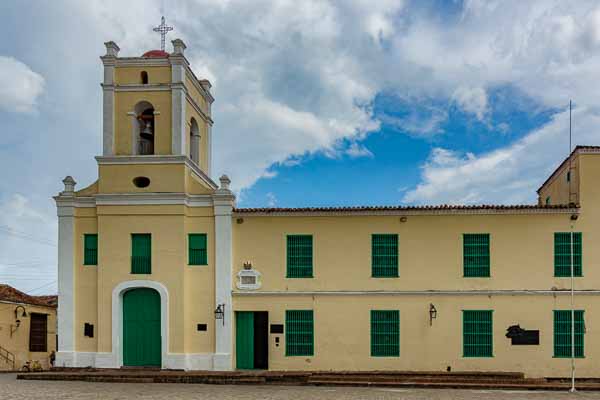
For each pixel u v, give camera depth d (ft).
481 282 78.74
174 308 78.89
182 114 81.30
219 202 80.38
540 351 77.30
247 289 79.97
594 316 77.30
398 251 79.82
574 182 79.61
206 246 80.48
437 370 77.71
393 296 79.15
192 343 79.15
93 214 81.61
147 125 84.58
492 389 68.95
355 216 80.43
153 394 61.57
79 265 81.10
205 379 71.72
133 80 82.33
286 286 79.97
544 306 77.82
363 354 78.64
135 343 79.87
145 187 80.89
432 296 78.84
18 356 100.07
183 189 80.18
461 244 79.46
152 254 79.61
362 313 79.25
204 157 92.79
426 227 79.92
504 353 77.61
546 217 78.84
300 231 80.79
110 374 73.51
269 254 80.53
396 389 68.13
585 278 77.77
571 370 76.59
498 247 79.00
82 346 79.87
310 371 77.51
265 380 71.87
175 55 81.15
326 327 79.25
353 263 80.02
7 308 97.35
